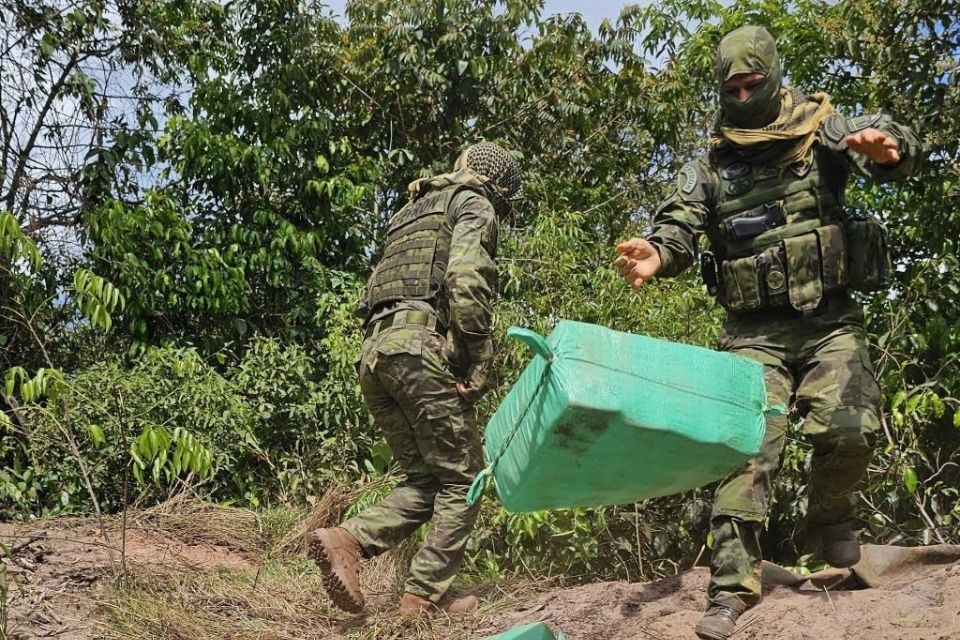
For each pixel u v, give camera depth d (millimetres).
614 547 4773
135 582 4211
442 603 3986
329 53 9250
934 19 5035
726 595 3125
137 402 6301
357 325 6531
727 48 3340
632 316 5273
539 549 4656
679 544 4945
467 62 9328
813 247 3260
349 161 9188
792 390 3340
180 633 3787
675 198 3404
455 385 3928
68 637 3697
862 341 3316
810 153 3312
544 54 9859
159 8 8922
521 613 3723
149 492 6133
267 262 8227
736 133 3354
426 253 4020
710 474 2672
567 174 9883
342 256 8984
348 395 6383
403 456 4086
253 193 8711
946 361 4789
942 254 4988
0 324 7246
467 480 3953
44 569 4270
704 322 5223
